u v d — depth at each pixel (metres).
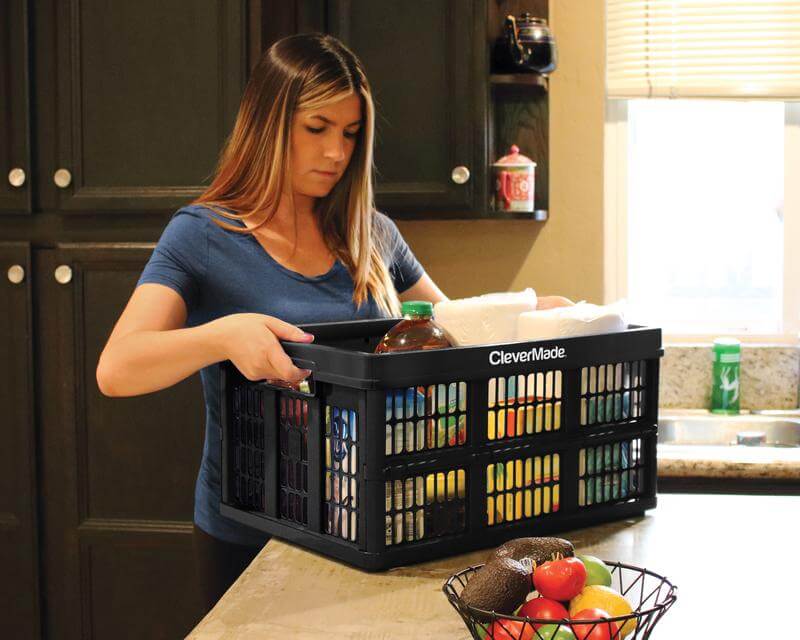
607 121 2.98
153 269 1.65
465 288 2.90
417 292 2.10
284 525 1.33
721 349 2.91
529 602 0.95
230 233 1.70
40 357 2.47
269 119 1.70
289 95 1.68
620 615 0.94
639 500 1.45
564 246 2.87
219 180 1.78
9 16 2.39
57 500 2.50
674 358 3.00
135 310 1.59
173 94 2.38
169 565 2.48
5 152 2.43
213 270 1.69
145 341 1.42
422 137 2.58
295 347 1.28
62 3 2.39
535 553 1.04
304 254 1.77
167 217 2.42
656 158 3.08
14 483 2.50
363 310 1.79
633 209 3.06
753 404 3.00
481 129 2.56
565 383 1.34
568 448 1.35
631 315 3.08
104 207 2.41
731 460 2.26
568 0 2.81
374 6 2.57
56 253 2.44
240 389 1.40
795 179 3.01
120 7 2.38
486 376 1.25
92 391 2.46
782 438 2.83
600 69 2.82
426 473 1.23
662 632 1.06
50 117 2.42
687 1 2.83
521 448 1.30
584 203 2.85
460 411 1.25
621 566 1.07
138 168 2.40
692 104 3.04
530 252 2.88
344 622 1.07
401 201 2.59
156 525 2.47
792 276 3.04
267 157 1.71
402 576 1.21
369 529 1.21
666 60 2.85
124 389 1.45
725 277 3.09
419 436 1.23
